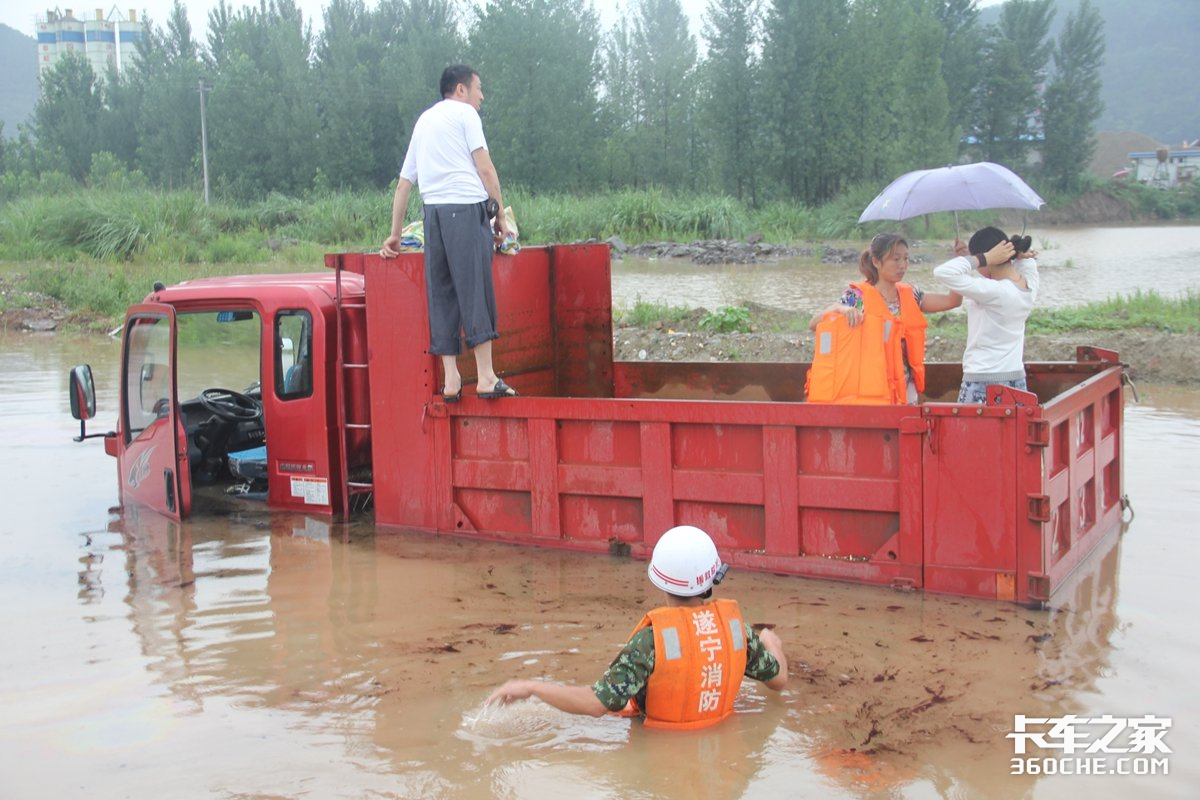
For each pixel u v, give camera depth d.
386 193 43.16
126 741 4.23
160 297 7.64
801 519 5.86
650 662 4.14
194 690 4.70
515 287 7.62
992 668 4.73
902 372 6.33
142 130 75.44
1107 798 3.68
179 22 86.44
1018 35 82.06
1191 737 4.09
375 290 6.88
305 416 7.30
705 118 59.38
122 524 7.33
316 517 7.35
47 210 31.95
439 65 73.12
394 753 4.09
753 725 4.25
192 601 5.82
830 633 5.15
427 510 6.90
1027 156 85.44
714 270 28.45
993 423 5.37
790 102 57.16
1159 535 6.62
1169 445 8.88
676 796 3.73
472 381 7.01
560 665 4.88
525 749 4.10
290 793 3.82
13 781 3.94
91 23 153.75
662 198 43.03
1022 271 6.41
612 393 8.01
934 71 55.81
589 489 6.36
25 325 18.89
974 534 5.46
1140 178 96.75
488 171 6.43
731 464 6.00
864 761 3.95
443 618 5.51
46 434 10.26
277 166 67.88
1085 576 5.90
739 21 57.53
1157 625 5.17
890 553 5.66
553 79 62.97
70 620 5.56
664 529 6.18
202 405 8.04
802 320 15.55
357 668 4.90
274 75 71.94
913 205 6.42
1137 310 14.55
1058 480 5.59
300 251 32.09
